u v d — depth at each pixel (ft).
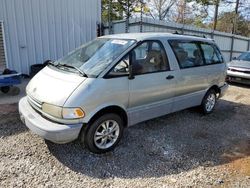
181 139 14.25
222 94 19.75
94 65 12.22
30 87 12.59
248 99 23.99
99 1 34.55
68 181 9.96
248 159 12.33
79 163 11.23
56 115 10.71
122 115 12.82
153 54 13.74
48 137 10.53
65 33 31.65
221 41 55.06
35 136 13.44
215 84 18.48
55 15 30.25
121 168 11.07
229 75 29.76
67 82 11.37
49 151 12.05
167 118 17.53
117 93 11.93
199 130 15.71
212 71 17.80
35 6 28.40
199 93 17.17
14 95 21.68
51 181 9.91
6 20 26.55
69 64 13.09
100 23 35.27
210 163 11.81
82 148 12.47
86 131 11.45
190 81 15.96
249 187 10.08
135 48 12.84
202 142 14.02
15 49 27.81
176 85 14.97
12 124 14.97
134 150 12.66
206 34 48.83
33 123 10.89
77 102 10.66
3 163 10.90
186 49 15.92
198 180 10.44
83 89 10.93
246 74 28.50
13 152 11.82
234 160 12.19
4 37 26.73
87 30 33.96
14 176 10.07
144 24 35.04
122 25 35.35
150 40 13.74
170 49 14.74
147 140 13.83
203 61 17.28
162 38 14.56
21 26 27.78
